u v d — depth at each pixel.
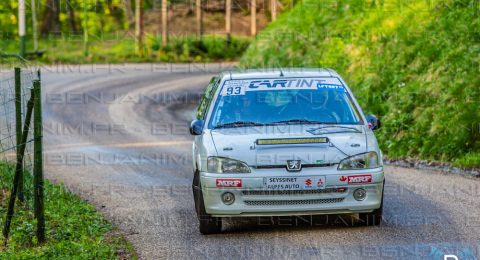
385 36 66.38
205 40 135.25
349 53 69.69
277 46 83.25
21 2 122.50
